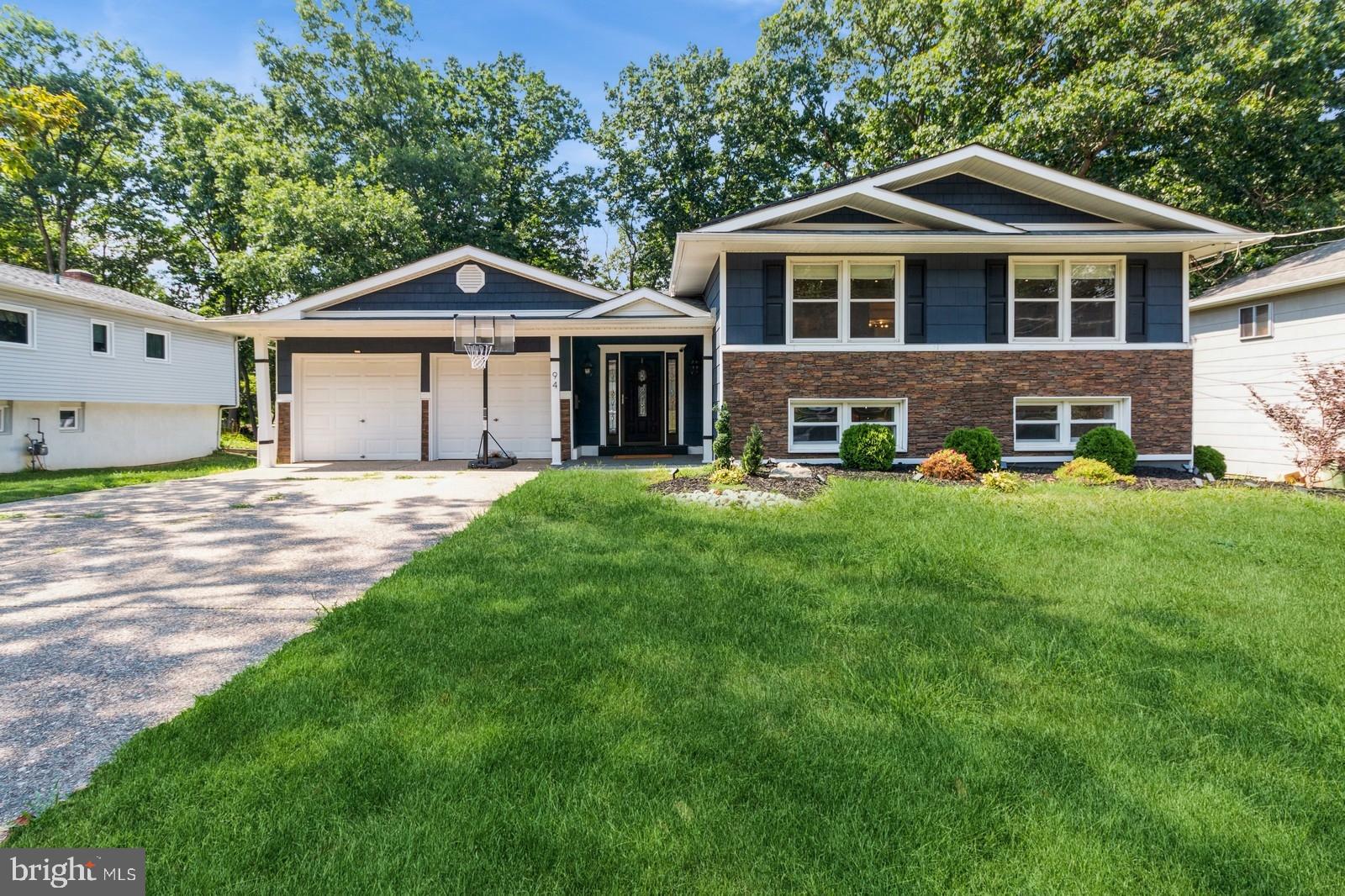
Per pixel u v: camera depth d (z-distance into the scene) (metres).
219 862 1.90
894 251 11.08
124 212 25.48
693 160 26.22
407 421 14.24
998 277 11.20
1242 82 15.54
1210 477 10.35
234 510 7.85
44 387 14.33
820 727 2.69
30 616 4.09
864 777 2.36
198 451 19.75
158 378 17.70
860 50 22.73
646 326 12.43
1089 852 1.98
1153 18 15.38
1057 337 11.34
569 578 4.71
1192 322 15.14
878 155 20.80
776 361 11.05
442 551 5.46
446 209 24.25
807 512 7.05
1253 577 4.88
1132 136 16.72
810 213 11.34
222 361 20.69
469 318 12.31
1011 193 11.71
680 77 25.64
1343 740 2.63
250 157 21.73
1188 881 1.88
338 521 7.12
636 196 27.27
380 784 2.24
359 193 21.42
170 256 27.56
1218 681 3.16
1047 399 11.23
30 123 8.84
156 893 1.79
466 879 1.85
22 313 13.92
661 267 28.89
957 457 9.67
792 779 2.33
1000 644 3.57
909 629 3.80
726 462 9.71
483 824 2.06
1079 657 3.38
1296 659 3.41
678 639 3.61
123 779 2.29
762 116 24.44
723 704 2.87
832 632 3.75
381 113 24.36
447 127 28.31
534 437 14.44
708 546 5.71
